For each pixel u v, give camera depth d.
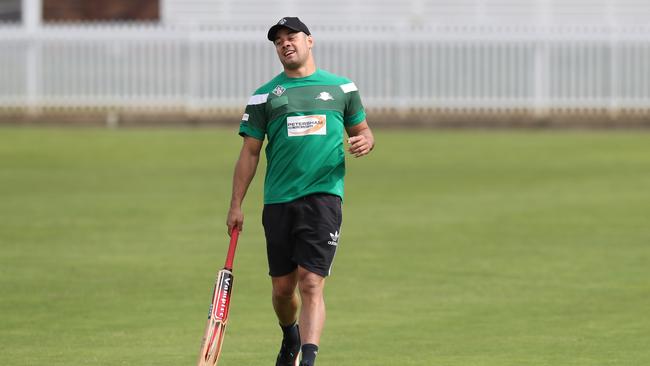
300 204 28.80
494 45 94.19
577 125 93.94
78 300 38.81
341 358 31.67
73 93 95.81
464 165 72.94
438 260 45.31
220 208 57.91
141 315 36.78
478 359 31.47
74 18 107.12
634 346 32.78
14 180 67.50
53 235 50.72
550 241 49.03
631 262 44.75
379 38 94.50
